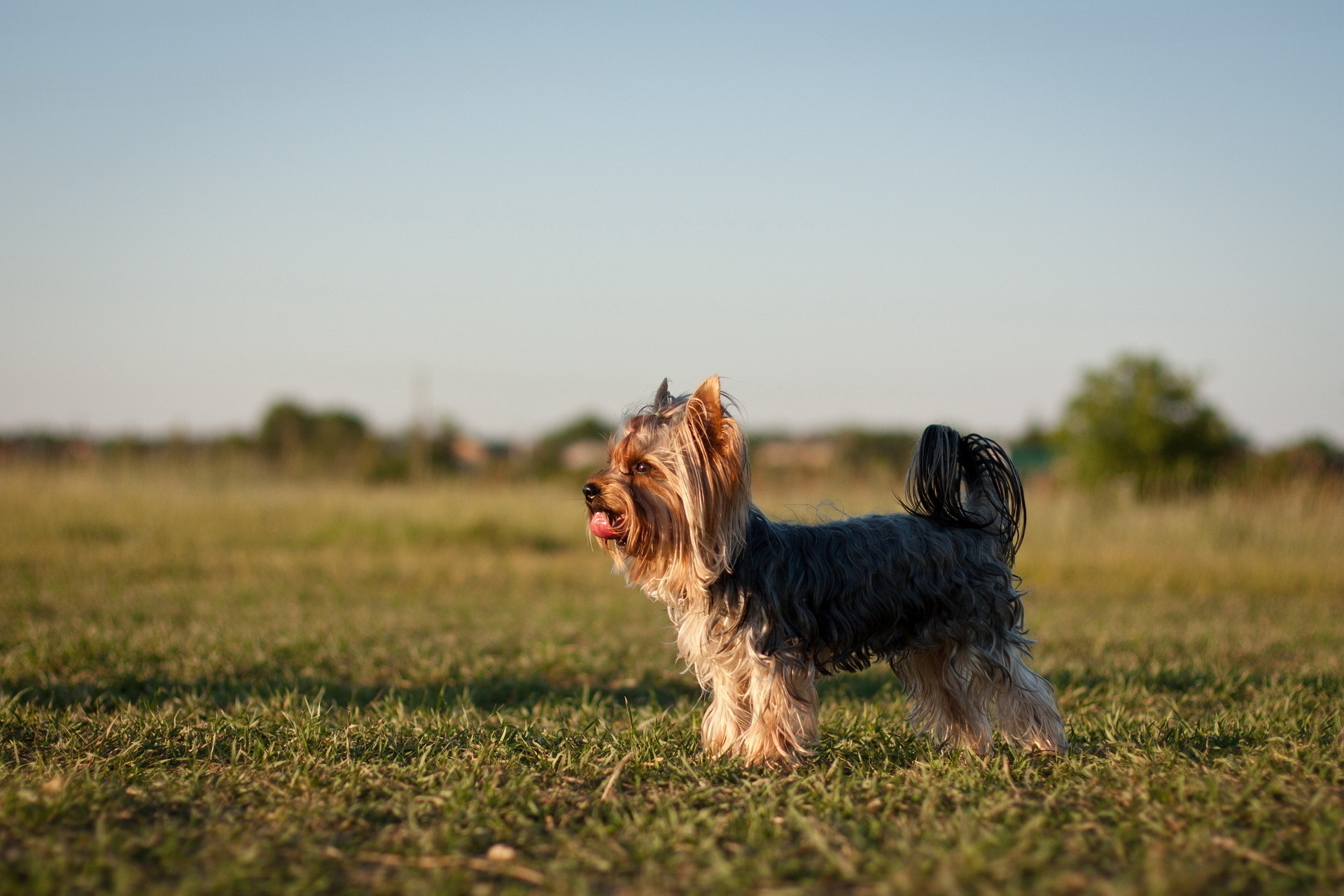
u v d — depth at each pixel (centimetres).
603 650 796
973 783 398
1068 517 1769
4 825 341
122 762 429
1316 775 405
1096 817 355
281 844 332
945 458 484
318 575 1311
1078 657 809
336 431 3253
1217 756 451
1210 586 1393
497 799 375
